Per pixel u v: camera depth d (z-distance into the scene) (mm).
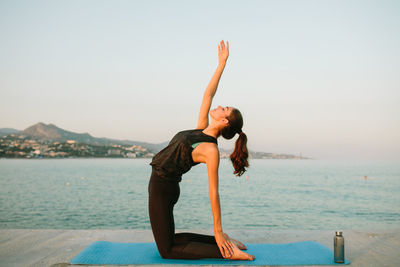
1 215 14297
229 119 2520
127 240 3367
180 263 2498
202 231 3914
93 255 2689
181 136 2533
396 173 62812
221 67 3076
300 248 2953
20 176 46438
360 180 41844
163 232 2574
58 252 2922
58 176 47250
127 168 81875
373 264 2598
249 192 25734
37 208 16406
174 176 2551
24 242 3268
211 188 2420
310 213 15195
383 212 15578
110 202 19000
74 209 16125
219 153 2414
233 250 2557
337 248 2543
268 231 3846
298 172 66750
